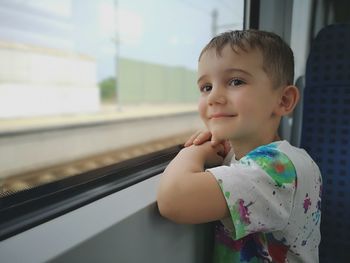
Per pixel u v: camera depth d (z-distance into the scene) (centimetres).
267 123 52
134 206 43
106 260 37
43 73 542
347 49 84
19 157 323
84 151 378
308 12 121
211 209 41
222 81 49
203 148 55
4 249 32
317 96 88
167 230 48
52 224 38
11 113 477
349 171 83
